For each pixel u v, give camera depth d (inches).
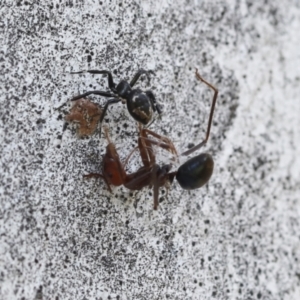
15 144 3.3
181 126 3.5
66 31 3.4
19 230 3.3
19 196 3.3
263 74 3.8
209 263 3.5
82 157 3.3
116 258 3.3
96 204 3.3
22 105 3.3
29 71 3.3
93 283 3.3
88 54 3.4
